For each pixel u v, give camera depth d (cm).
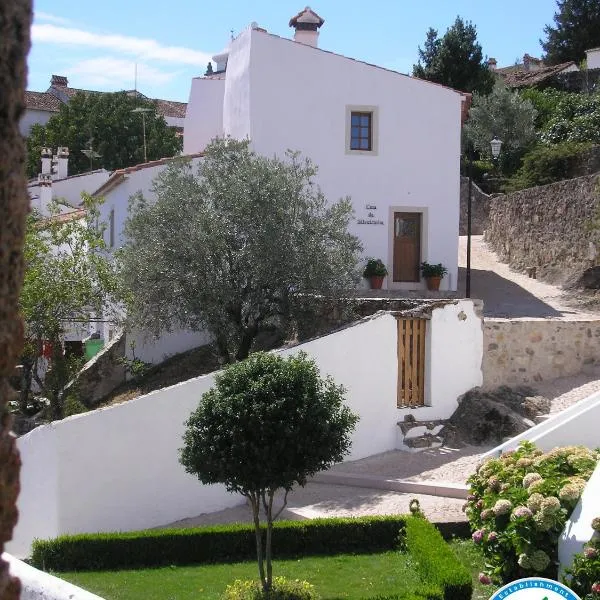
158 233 1584
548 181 2948
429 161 2156
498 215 2762
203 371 1816
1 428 286
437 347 1383
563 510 741
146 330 1675
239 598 761
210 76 2783
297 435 763
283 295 1576
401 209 2147
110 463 1098
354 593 797
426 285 2152
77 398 1759
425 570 808
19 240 292
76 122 4694
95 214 1888
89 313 1784
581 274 2136
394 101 2133
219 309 1538
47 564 928
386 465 1259
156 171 2097
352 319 1588
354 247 1653
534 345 1461
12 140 288
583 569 671
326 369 1270
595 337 1502
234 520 1126
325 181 2112
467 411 1374
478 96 3769
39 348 1681
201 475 788
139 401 1123
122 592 827
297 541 949
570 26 5022
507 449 1147
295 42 2091
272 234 1534
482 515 792
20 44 291
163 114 5209
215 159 1677
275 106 2089
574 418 1146
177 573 897
